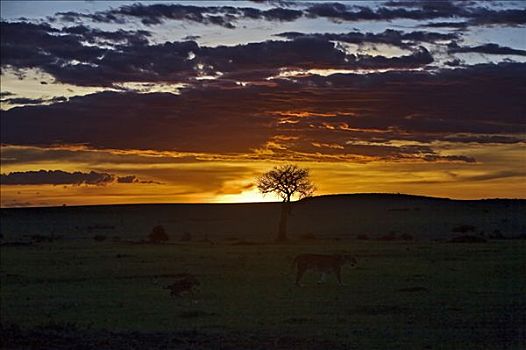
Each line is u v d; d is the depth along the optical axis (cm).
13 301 3344
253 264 4812
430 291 3334
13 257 5759
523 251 5088
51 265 5022
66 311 3028
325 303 3050
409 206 13950
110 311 2991
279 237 8712
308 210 14550
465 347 2208
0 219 15488
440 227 10394
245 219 14312
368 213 13475
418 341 2289
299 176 8675
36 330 2545
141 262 5097
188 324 2633
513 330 2456
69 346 2266
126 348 2220
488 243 6084
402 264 4497
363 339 2320
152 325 2636
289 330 2478
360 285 3603
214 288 3588
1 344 2303
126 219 15162
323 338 2336
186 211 15912
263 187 8762
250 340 2316
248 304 3064
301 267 3703
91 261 5256
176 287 3319
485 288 3403
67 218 15675
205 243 7538
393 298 3150
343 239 8400
